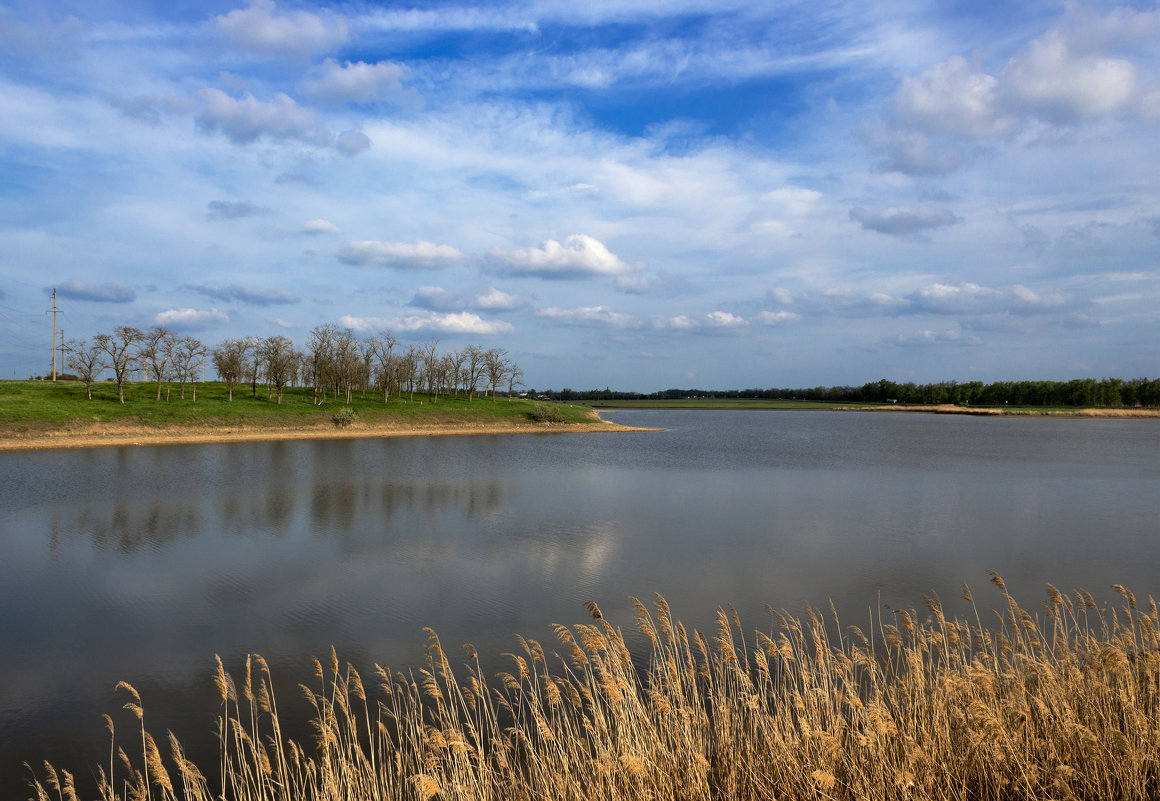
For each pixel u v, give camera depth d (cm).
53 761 1184
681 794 859
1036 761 845
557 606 2020
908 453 7381
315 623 1878
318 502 3844
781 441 9400
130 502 3788
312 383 12688
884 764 838
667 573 2377
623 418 16838
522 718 1255
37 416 7381
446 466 5800
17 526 3139
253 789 1051
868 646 1591
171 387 11569
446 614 1950
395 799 950
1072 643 1517
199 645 1722
